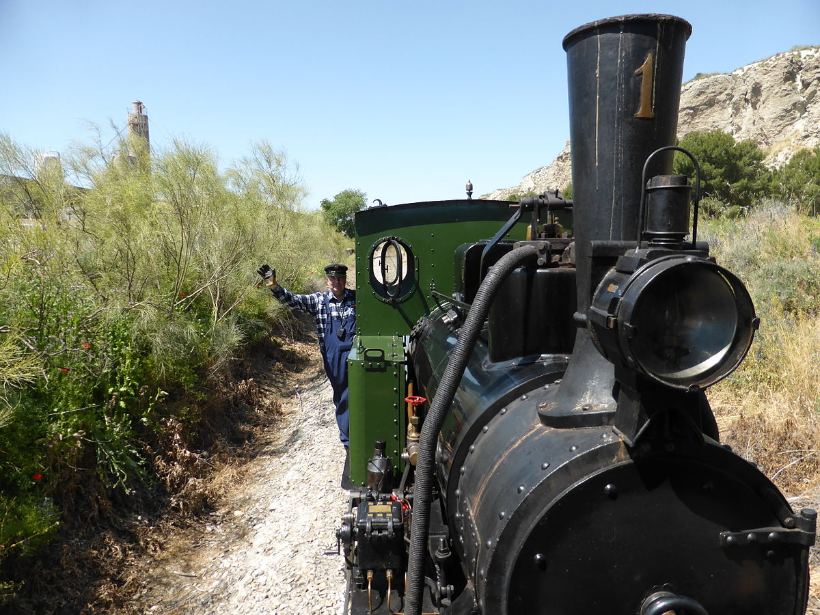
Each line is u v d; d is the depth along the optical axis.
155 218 6.68
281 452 6.10
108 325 5.20
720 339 1.70
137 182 6.79
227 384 6.99
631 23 1.90
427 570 2.55
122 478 4.65
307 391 8.12
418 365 3.59
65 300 4.86
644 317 1.66
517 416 2.19
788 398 5.04
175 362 5.86
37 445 3.91
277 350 9.61
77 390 4.35
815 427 4.50
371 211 4.30
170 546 4.40
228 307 7.67
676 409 1.75
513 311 2.43
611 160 1.97
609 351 1.78
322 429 6.48
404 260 4.36
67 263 5.50
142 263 6.14
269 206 11.01
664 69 1.92
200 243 7.09
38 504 3.76
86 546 4.02
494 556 1.83
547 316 2.39
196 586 3.94
